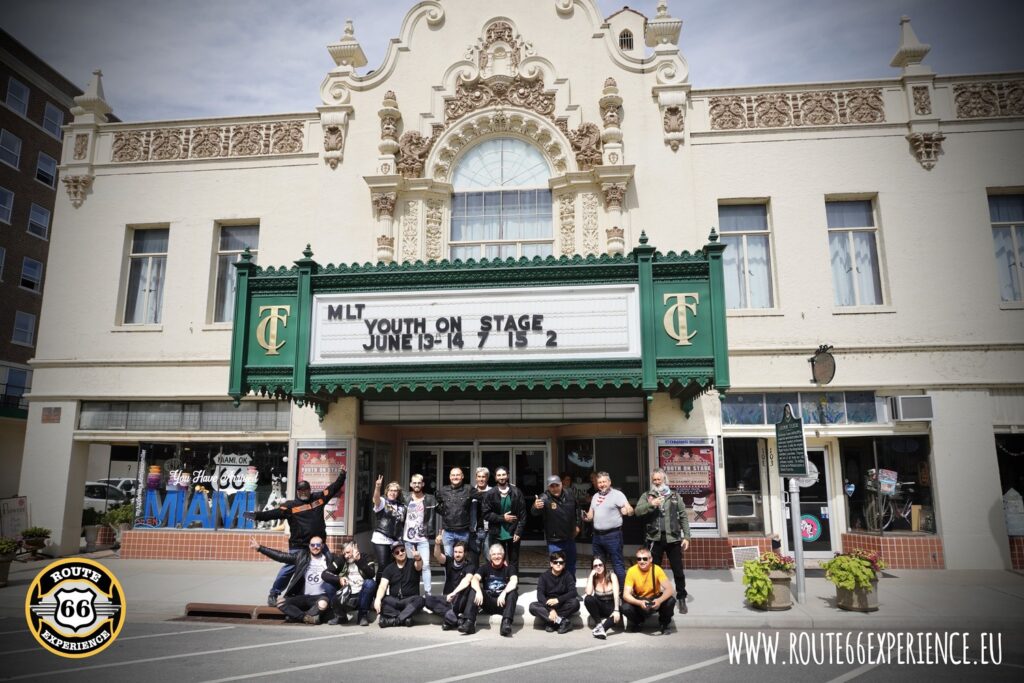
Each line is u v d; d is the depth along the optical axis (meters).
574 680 6.19
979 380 11.92
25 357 30.80
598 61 13.39
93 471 23.23
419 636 7.99
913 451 12.05
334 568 8.85
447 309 9.72
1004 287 12.48
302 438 12.52
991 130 12.62
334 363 9.74
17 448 21.48
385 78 13.73
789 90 13.06
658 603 7.91
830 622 8.31
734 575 11.00
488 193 13.53
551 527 8.91
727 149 12.95
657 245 12.57
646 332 9.27
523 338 9.52
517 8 13.73
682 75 13.08
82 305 13.74
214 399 13.26
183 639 7.80
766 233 12.91
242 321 9.91
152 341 13.45
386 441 14.05
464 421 12.36
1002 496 11.79
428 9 13.89
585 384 9.33
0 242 29.66
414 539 9.16
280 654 7.13
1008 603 9.10
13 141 30.58
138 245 14.20
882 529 11.91
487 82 13.52
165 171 14.04
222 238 14.02
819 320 12.33
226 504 13.11
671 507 8.83
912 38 12.98
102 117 14.73
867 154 12.77
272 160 13.80
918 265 12.38
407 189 13.25
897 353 12.14
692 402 11.51
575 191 13.00
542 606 8.23
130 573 11.74
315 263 10.02
